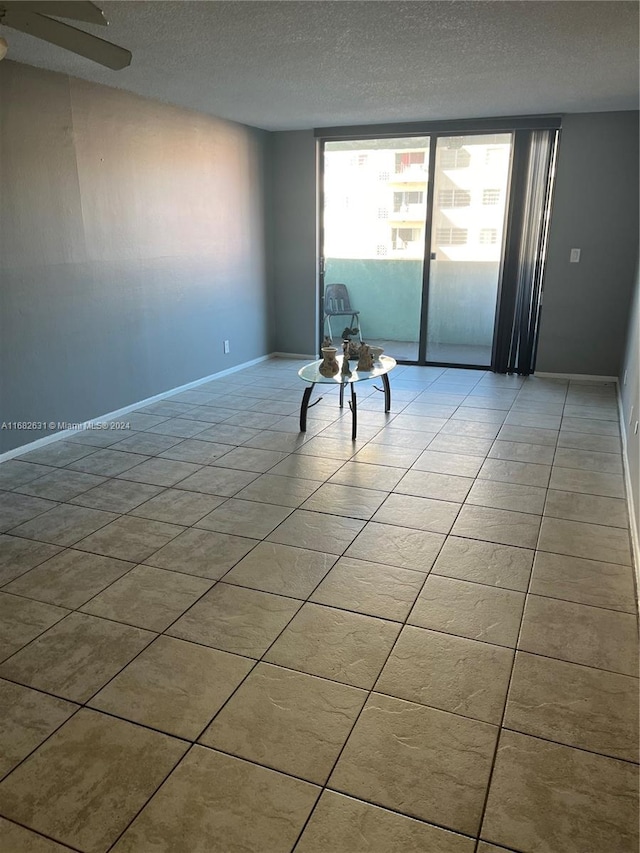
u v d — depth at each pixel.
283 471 3.63
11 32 2.99
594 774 1.63
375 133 5.78
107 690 1.93
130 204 4.51
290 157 6.23
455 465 3.70
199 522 3.02
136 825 1.50
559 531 2.91
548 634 2.19
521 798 1.56
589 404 4.97
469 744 1.73
